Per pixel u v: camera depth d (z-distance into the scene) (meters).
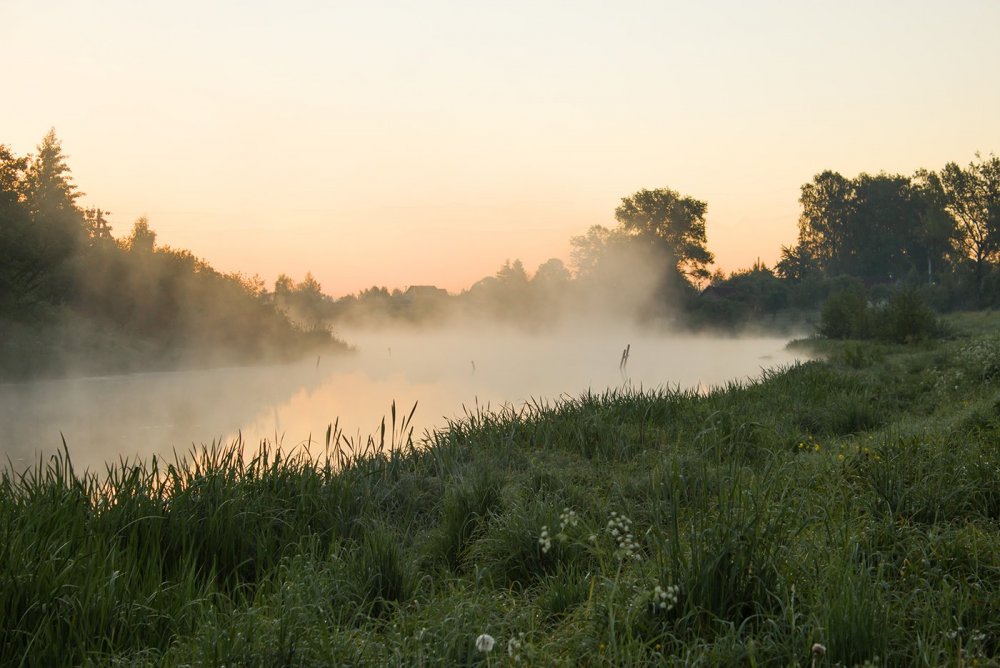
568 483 6.38
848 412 9.93
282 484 6.48
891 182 100.44
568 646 3.40
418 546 5.62
